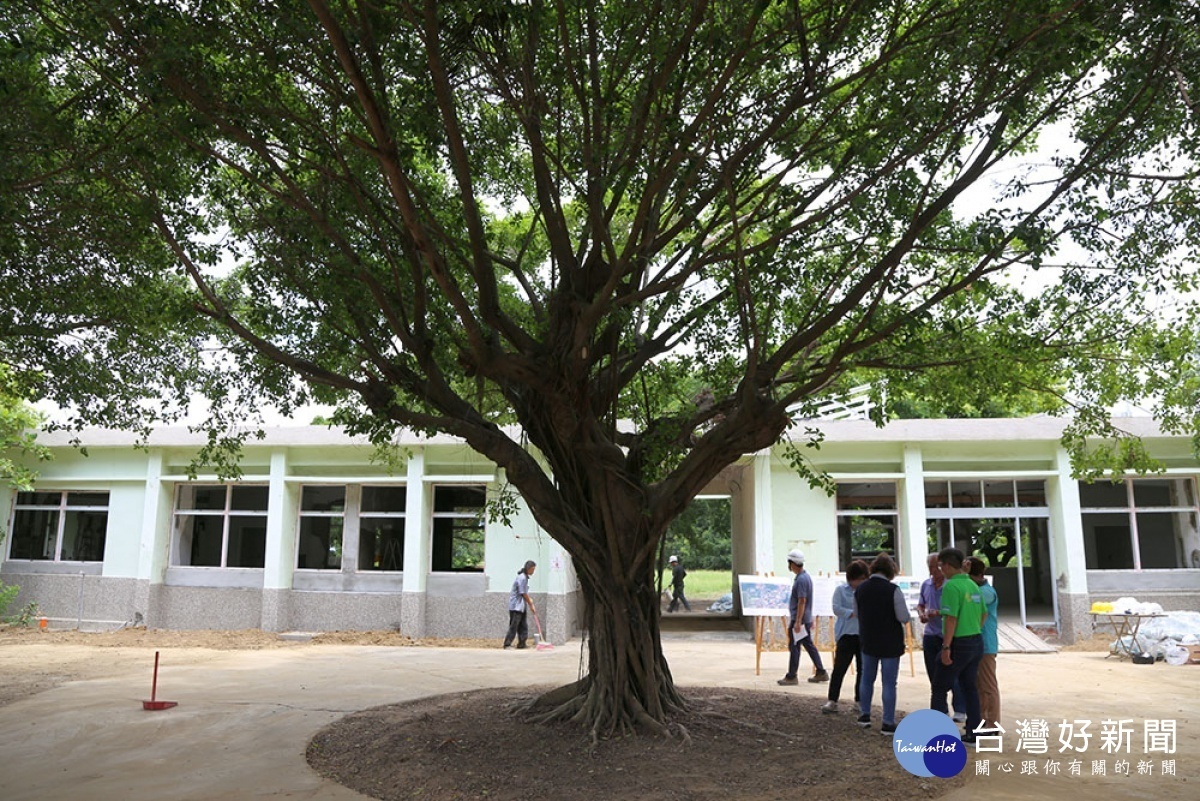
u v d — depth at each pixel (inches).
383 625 748.0
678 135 286.2
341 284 358.0
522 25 270.8
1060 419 696.4
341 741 339.9
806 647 471.2
